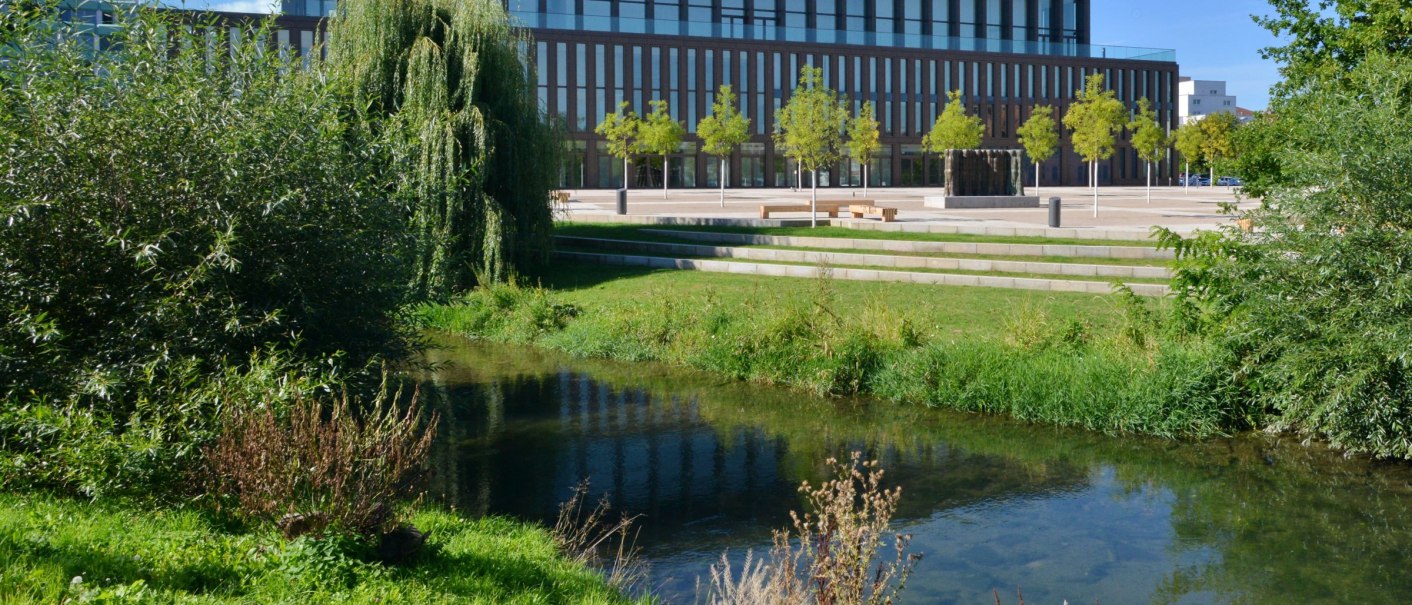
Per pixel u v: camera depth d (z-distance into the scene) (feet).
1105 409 42.73
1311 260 36.63
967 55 244.22
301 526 21.61
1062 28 264.93
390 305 37.22
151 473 25.05
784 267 75.41
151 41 34.17
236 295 32.53
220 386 26.91
